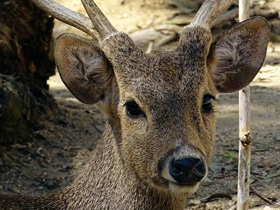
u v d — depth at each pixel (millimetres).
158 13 22609
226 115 16531
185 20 22281
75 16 10500
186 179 9375
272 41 21328
